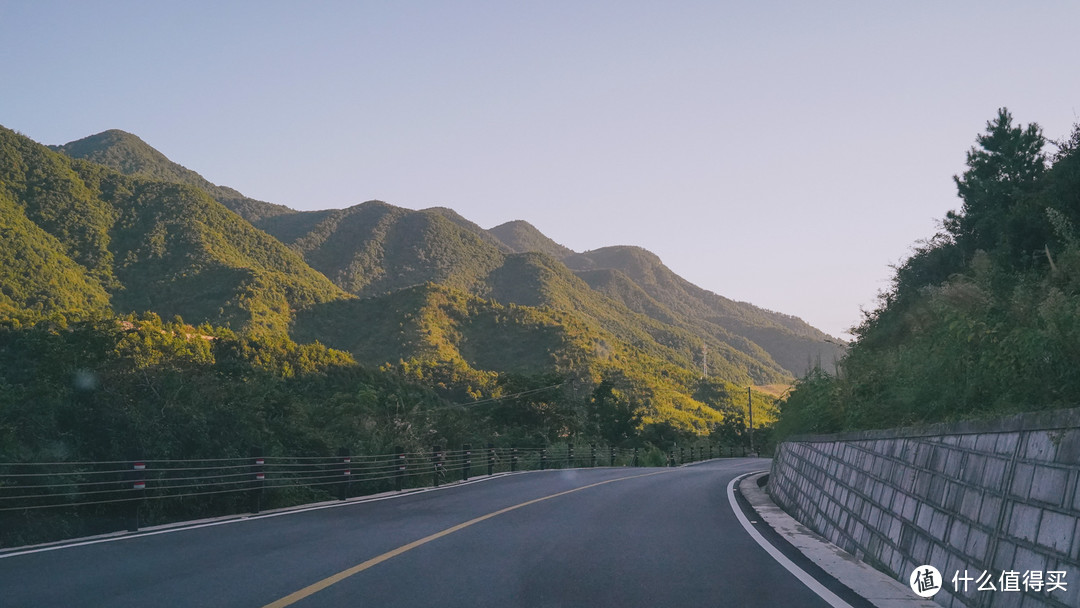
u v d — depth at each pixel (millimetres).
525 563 8336
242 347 88875
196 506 15500
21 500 12539
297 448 20172
